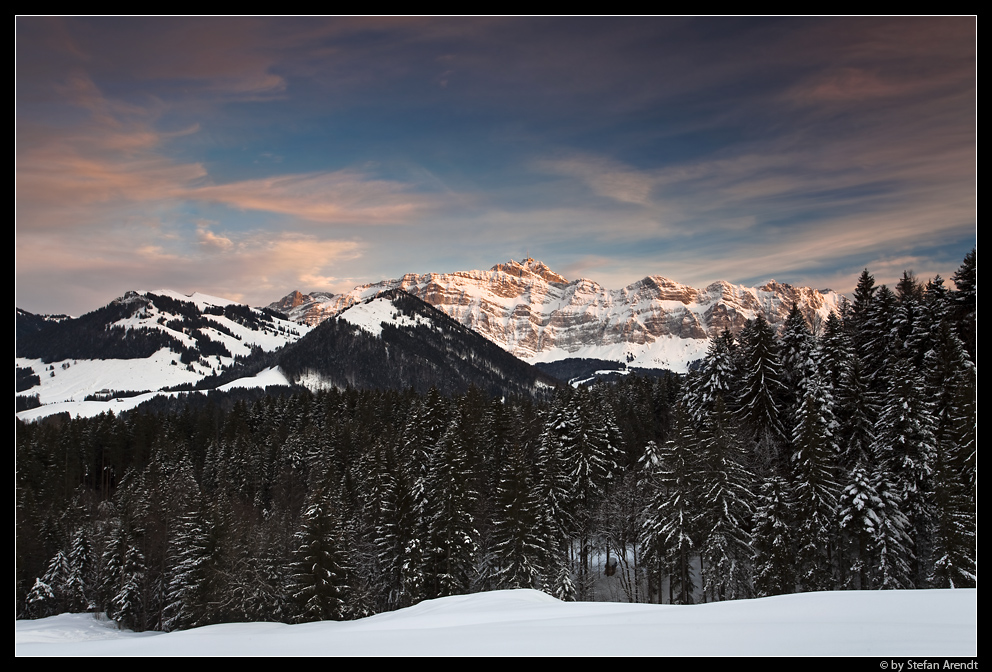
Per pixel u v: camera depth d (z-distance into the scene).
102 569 58.81
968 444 35.59
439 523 50.81
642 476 54.34
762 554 41.06
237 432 101.69
